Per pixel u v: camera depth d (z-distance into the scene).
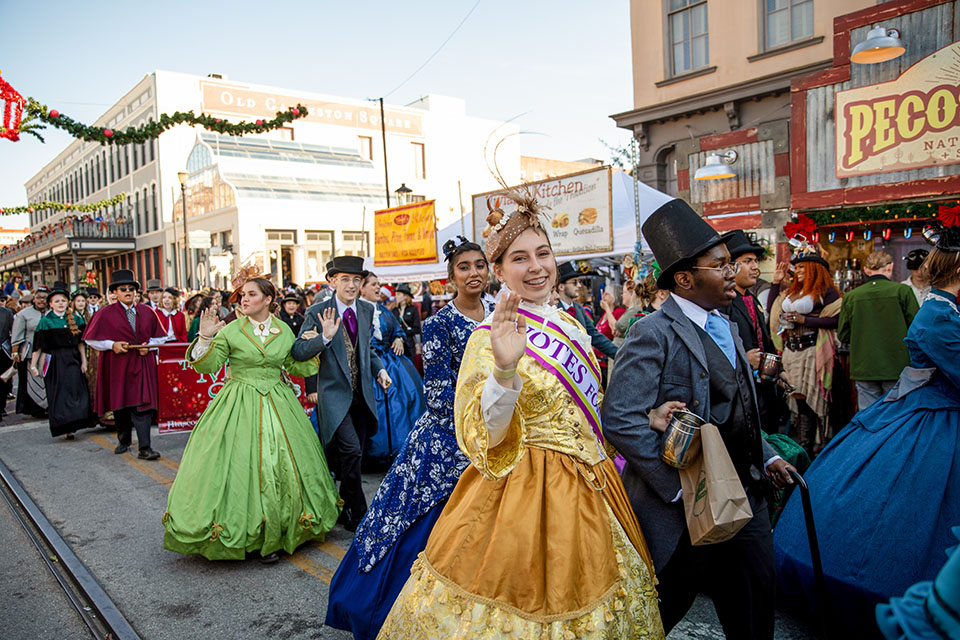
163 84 29.61
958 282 3.15
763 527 2.32
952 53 6.55
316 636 3.24
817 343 5.64
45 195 51.53
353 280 4.82
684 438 2.10
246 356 4.23
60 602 3.71
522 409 2.07
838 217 7.58
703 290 2.36
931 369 3.11
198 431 4.20
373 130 33.66
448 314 3.16
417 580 2.10
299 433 4.29
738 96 12.46
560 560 1.92
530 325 2.16
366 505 4.72
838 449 3.31
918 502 2.86
